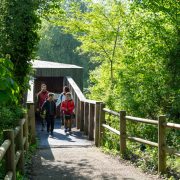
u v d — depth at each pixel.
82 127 14.91
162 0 11.73
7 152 5.72
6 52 10.77
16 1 10.73
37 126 16.39
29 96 13.48
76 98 16.14
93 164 8.91
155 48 11.95
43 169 8.41
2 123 8.87
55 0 11.66
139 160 8.83
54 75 19.28
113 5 16.53
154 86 12.01
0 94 3.92
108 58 17.56
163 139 7.68
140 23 12.08
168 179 7.32
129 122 11.75
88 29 17.27
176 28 11.89
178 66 11.78
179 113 11.80
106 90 16.05
